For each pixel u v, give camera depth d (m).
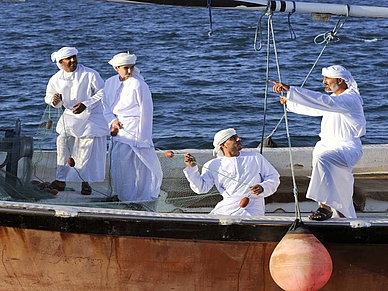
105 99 11.05
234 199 9.76
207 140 18.30
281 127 19.42
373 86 25.73
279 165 12.66
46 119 11.27
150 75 27.33
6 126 18.58
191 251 8.90
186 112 21.09
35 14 51.47
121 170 10.98
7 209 8.84
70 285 9.16
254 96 23.11
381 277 9.06
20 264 9.12
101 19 48.88
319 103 9.44
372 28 44.00
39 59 30.34
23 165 10.70
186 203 10.92
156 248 8.88
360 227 8.78
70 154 11.14
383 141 18.67
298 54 33.06
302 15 50.62
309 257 8.41
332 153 9.58
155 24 45.78
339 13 10.04
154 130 19.11
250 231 8.78
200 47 34.97
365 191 11.34
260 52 33.34
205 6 9.56
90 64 30.84
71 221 8.80
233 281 9.05
